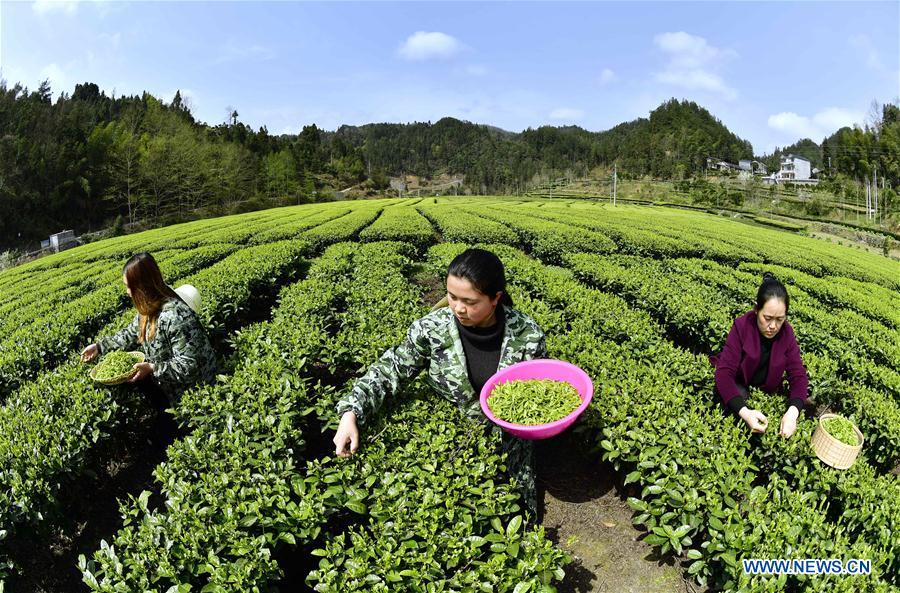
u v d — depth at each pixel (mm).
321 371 8922
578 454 6953
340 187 126500
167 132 77062
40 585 5508
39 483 5211
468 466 4555
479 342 4621
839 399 8195
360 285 11391
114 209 65125
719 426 5535
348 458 4633
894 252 44000
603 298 10922
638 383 6273
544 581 3797
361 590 3635
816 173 141250
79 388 6551
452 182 193250
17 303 14141
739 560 3971
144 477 7027
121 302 11984
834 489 5070
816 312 11758
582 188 133125
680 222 35500
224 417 5527
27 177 58094
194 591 3934
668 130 175500
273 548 4348
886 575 4363
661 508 4742
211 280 12094
